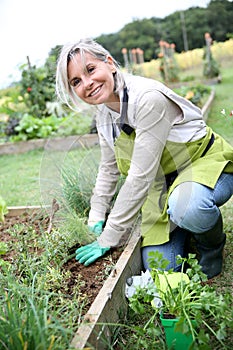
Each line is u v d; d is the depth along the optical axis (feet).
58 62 7.36
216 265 7.55
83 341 5.38
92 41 7.39
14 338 5.09
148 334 6.03
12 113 22.27
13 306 5.82
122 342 6.28
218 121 14.02
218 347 5.95
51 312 5.99
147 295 6.07
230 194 7.64
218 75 29.19
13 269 7.39
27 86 22.39
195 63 34.40
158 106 7.09
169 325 5.75
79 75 7.22
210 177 7.26
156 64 32.19
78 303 6.50
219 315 5.63
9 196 12.65
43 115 22.12
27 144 18.99
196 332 5.67
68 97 7.73
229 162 7.63
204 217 7.03
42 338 4.91
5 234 9.34
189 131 7.50
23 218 10.11
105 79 7.20
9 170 15.94
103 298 6.23
